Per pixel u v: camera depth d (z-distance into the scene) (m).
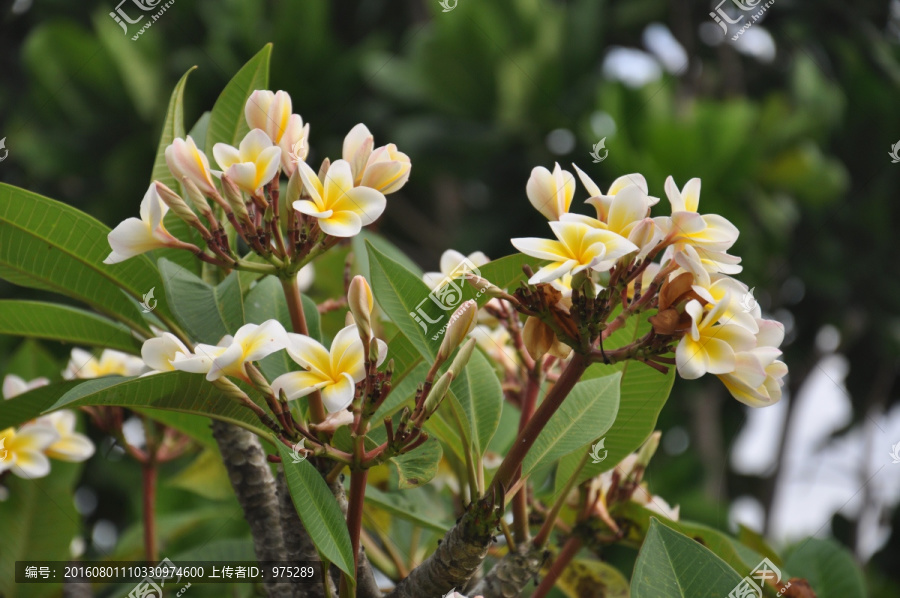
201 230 1.27
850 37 3.82
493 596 1.36
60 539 1.72
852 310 3.48
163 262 1.37
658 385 1.39
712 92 3.88
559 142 3.54
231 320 1.36
